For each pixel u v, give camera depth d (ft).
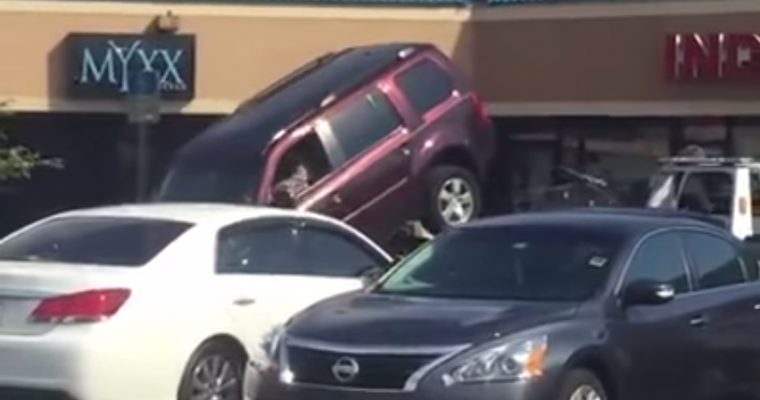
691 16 86.94
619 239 37.45
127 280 38.73
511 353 32.73
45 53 92.22
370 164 67.56
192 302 39.78
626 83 88.69
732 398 39.11
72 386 37.63
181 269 40.09
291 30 92.79
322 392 33.24
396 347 32.94
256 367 34.94
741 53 85.46
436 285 37.40
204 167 67.56
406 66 69.87
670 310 37.04
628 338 35.22
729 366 38.81
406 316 34.27
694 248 39.22
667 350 36.47
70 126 92.94
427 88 70.13
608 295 35.73
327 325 34.40
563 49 90.12
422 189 69.00
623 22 88.63
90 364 37.55
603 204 84.33
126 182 92.48
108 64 92.12
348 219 67.05
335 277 44.01
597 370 34.50
